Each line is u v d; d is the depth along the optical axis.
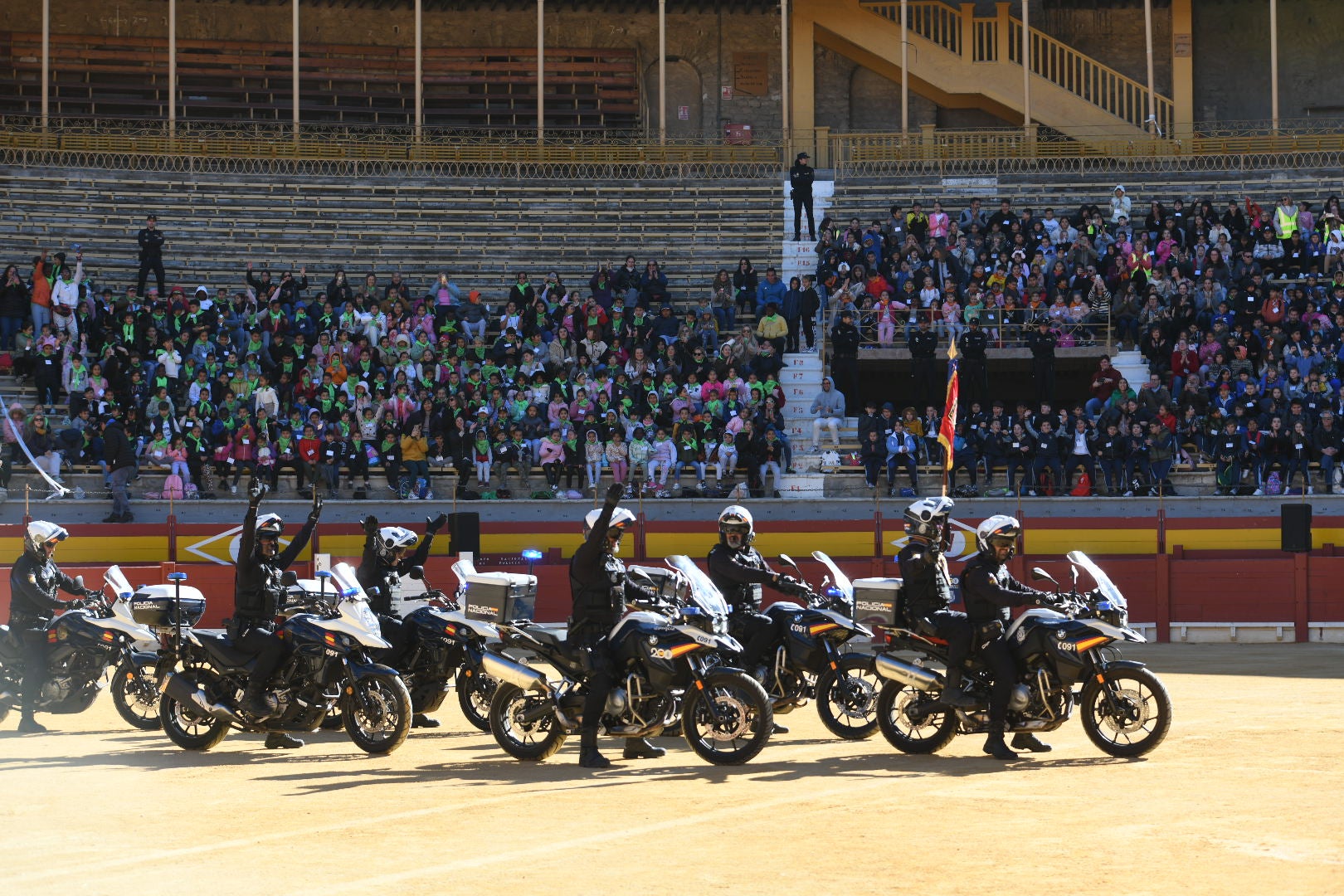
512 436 81.56
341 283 91.19
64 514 77.44
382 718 35.19
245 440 80.06
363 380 85.50
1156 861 21.45
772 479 82.25
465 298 99.56
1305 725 36.84
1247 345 84.88
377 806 27.55
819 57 129.25
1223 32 129.62
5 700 41.03
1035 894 19.62
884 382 96.69
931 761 32.41
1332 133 124.44
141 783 30.84
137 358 84.06
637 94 128.00
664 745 35.94
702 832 24.23
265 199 108.62
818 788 28.69
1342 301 87.25
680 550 74.19
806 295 92.69
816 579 70.25
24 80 119.62
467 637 38.50
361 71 126.25
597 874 21.27
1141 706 32.72
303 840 24.17
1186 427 82.44
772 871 21.23
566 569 70.31
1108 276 91.69
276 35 126.56
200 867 22.20
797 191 103.12
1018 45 127.12
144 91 122.94
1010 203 108.88
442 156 115.50
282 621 35.56
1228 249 93.00
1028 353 88.94
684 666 32.16
